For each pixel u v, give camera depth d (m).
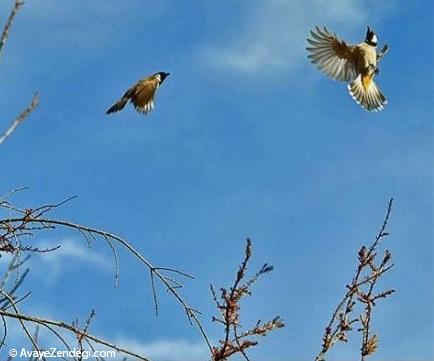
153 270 10.81
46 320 9.76
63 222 11.30
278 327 8.89
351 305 9.30
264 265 8.82
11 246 10.75
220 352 8.81
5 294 8.84
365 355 9.10
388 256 9.50
